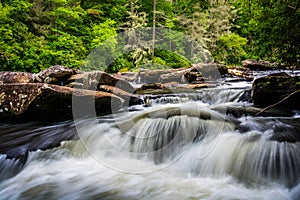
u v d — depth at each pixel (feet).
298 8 14.66
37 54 38.65
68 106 16.65
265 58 18.52
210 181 9.96
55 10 47.75
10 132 14.92
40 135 14.14
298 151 10.32
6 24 36.88
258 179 10.00
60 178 10.48
